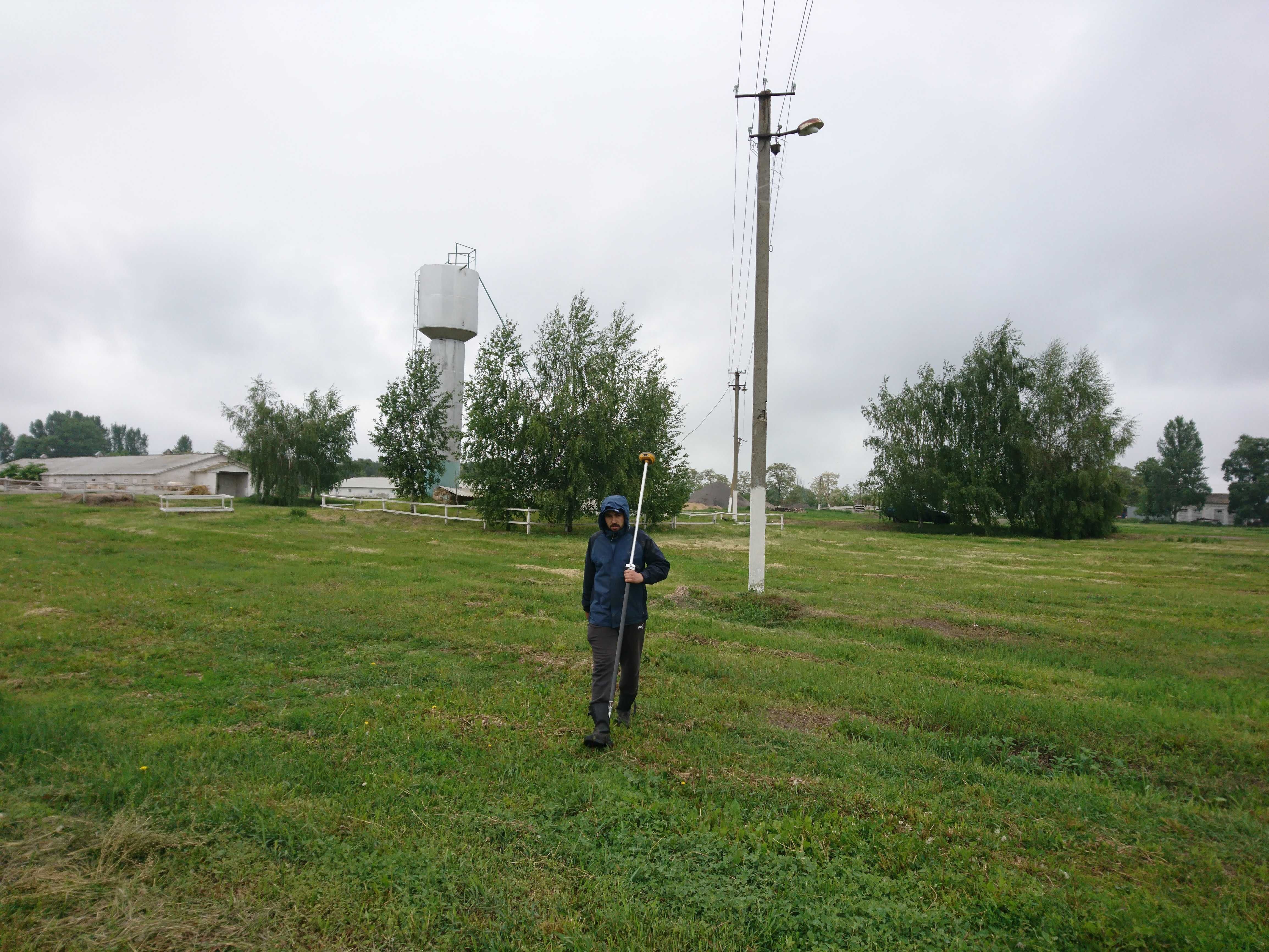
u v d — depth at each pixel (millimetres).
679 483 30594
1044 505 38125
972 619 10969
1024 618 11469
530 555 18344
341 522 26703
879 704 6262
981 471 40094
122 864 3275
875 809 4156
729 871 3445
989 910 3176
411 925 2924
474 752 4762
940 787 4523
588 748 4941
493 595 11555
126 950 2711
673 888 3277
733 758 4871
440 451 33594
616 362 27250
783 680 6918
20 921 2816
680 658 7688
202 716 5375
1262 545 32250
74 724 4930
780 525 37188
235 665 6863
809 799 4254
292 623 8727
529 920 3014
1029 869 3564
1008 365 40219
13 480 41812
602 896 3189
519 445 26625
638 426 27266
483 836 3674
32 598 9812
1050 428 39219
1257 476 84375
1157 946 2951
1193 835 4004
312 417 42531
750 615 10781
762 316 12406
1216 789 4676
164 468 47781
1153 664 8320
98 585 11102
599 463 26578
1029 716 5914
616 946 2859
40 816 3629
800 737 5355
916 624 10516
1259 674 7934
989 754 5160
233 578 12352
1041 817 4148
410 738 4973
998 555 24891
